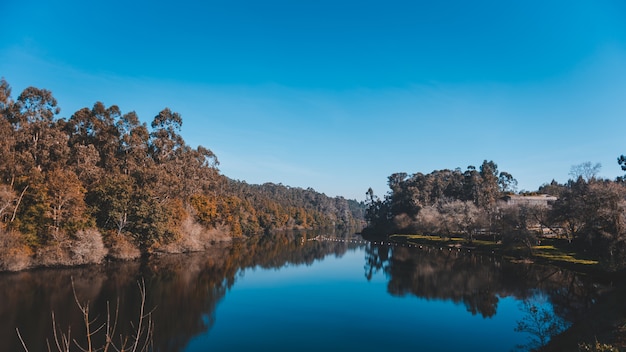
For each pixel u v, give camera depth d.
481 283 40.25
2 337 21.62
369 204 160.75
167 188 60.44
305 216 172.88
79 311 26.64
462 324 27.11
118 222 49.22
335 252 72.50
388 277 44.81
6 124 45.44
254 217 116.50
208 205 75.75
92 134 63.41
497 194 110.50
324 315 29.06
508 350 22.33
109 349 20.84
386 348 22.73
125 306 28.80
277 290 37.41
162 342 22.64
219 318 27.56
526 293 35.19
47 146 49.59
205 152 91.31
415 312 30.09
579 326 22.36
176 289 35.41
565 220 53.78
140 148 62.44
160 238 53.75
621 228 36.50
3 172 41.75
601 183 44.84
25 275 36.81
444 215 82.94
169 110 74.00
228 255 62.38
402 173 148.88
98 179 51.59
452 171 142.38
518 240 58.66
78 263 42.97
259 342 23.25
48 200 41.72
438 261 57.31
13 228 38.72
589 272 41.84
